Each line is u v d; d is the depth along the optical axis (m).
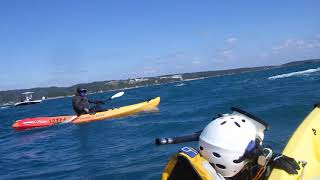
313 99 11.69
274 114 9.68
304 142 3.83
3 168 8.07
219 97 18.86
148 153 7.17
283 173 2.91
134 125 11.63
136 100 27.41
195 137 2.95
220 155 2.45
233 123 2.53
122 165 6.65
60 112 26.70
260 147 2.68
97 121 14.09
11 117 27.36
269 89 19.22
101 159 7.46
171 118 12.18
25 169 7.72
